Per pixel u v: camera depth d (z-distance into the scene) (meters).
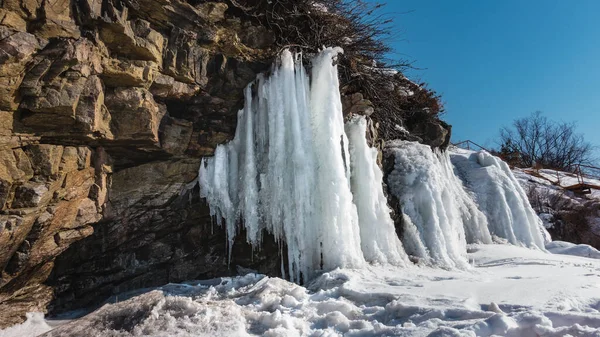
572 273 7.34
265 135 7.50
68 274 6.51
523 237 12.31
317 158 7.54
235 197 7.39
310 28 8.69
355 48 9.62
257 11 7.95
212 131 7.23
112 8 5.74
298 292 5.73
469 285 5.78
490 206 12.66
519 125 40.09
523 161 36.59
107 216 6.56
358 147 8.27
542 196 18.59
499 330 4.01
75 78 5.46
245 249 7.52
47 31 5.24
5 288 5.71
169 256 7.21
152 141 6.43
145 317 4.86
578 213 17.55
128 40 5.93
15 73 4.98
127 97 6.14
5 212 5.19
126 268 6.91
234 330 4.59
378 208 8.04
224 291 6.08
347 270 6.61
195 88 6.83
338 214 7.13
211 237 7.48
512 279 6.40
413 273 7.10
